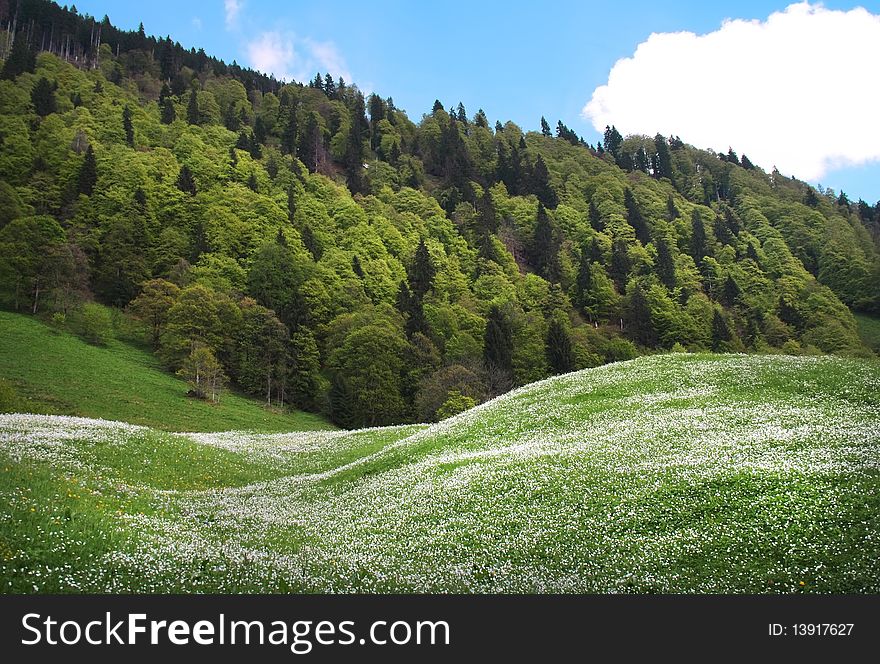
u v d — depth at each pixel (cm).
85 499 2267
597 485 2488
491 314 13325
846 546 1706
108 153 17175
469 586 1766
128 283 13162
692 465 2495
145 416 7631
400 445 4212
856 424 2794
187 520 2525
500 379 10812
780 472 2230
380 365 10812
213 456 4331
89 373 8750
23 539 1655
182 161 18862
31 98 19162
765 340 16100
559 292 17225
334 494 3195
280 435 6275
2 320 9844
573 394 4431
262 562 1919
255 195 17450
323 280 14650
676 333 15788
